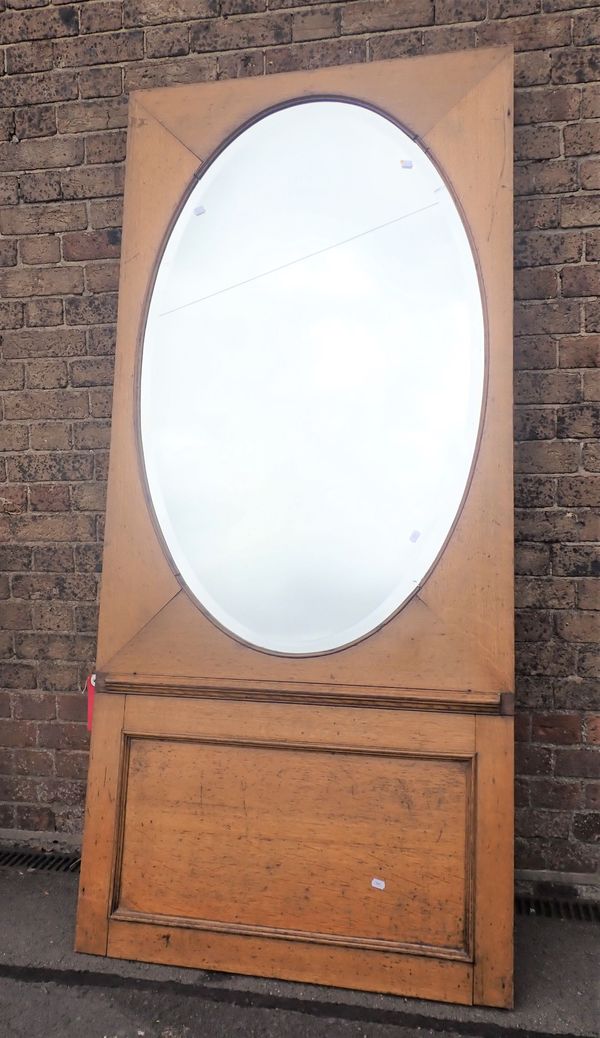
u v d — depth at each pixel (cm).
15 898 222
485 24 210
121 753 197
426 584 189
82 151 236
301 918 185
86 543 241
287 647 194
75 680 244
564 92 208
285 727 190
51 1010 176
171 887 192
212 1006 177
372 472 193
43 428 242
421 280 194
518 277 212
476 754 181
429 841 181
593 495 212
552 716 216
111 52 232
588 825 216
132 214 211
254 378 200
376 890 182
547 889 218
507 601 185
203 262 205
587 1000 178
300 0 219
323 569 194
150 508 204
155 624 201
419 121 196
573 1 206
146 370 207
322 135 201
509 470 188
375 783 185
